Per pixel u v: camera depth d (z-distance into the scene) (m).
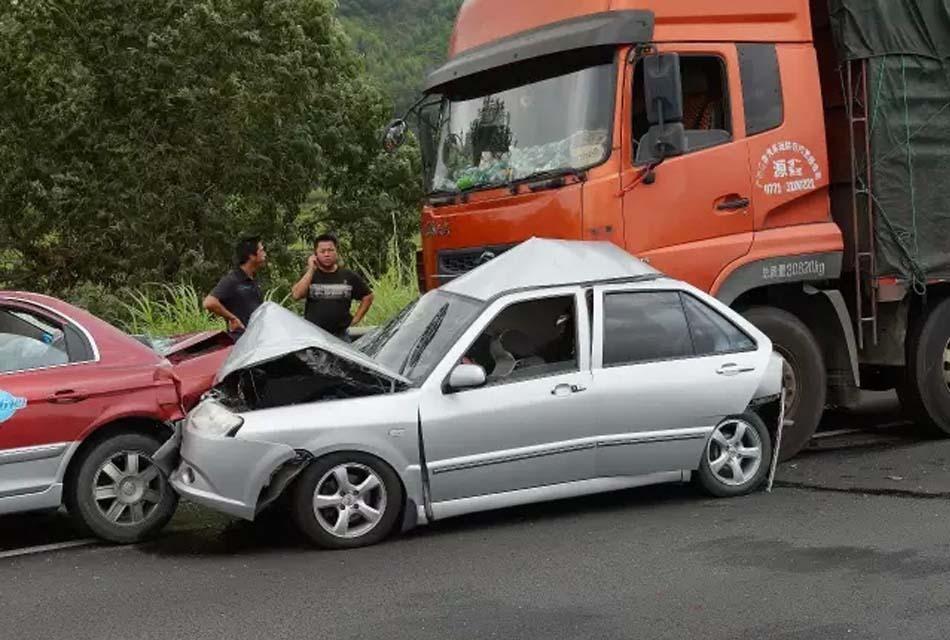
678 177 8.81
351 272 10.86
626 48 8.75
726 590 5.84
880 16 9.45
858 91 9.52
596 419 7.49
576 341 7.55
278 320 7.48
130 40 18.36
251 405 7.36
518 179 9.03
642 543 6.85
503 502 7.35
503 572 6.35
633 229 8.68
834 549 6.54
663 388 7.66
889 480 8.45
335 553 6.94
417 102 10.20
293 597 6.03
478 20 10.00
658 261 8.72
